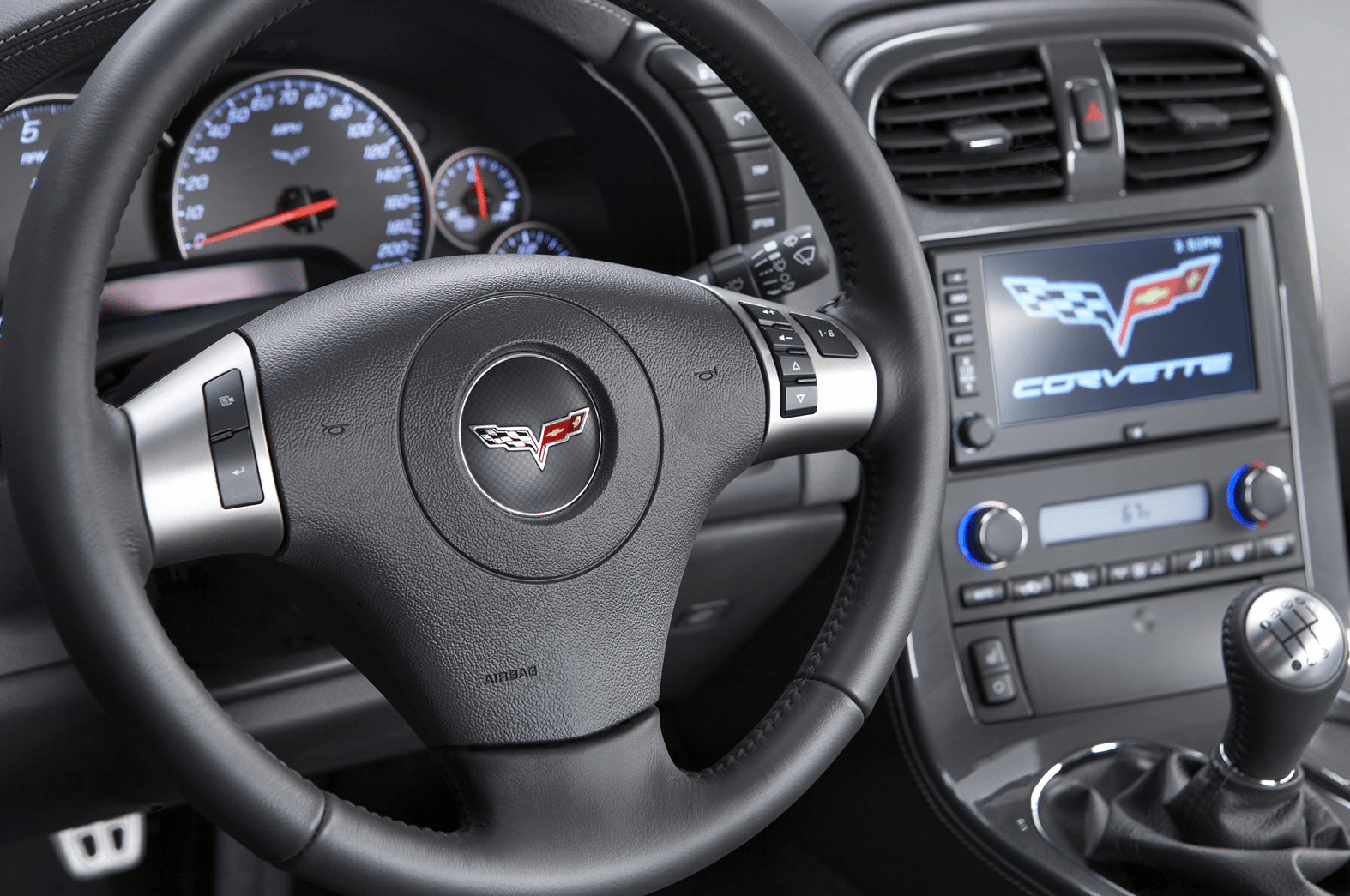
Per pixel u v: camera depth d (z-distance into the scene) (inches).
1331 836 44.3
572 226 54.1
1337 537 54.9
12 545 35.3
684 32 32.7
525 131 51.5
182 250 47.6
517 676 28.6
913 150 49.6
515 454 28.4
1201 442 53.1
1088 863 46.4
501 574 28.3
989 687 51.1
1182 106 52.5
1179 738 50.5
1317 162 61.6
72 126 24.8
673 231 48.5
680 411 30.5
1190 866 43.2
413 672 28.6
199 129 46.8
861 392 33.2
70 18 35.1
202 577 39.6
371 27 45.7
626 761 29.2
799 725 31.4
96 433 24.4
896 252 33.7
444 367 28.1
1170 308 52.3
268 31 45.1
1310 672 39.5
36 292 23.9
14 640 36.4
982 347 50.1
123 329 41.8
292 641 41.9
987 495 50.9
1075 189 50.9
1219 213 52.9
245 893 58.2
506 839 27.9
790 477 46.5
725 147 45.4
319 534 27.4
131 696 24.4
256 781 25.3
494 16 43.7
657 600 30.3
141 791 41.9
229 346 27.4
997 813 48.5
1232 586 53.8
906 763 51.9
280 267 45.7
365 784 62.9
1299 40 59.9
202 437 26.3
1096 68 50.9
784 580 50.7
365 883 26.3
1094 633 52.3
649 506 30.0
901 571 33.1
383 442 27.5
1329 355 63.8
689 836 29.4
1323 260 62.9
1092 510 52.2
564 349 29.2
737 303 32.4
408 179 51.2
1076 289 51.2
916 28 49.6
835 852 59.3
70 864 55.1
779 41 32.8
